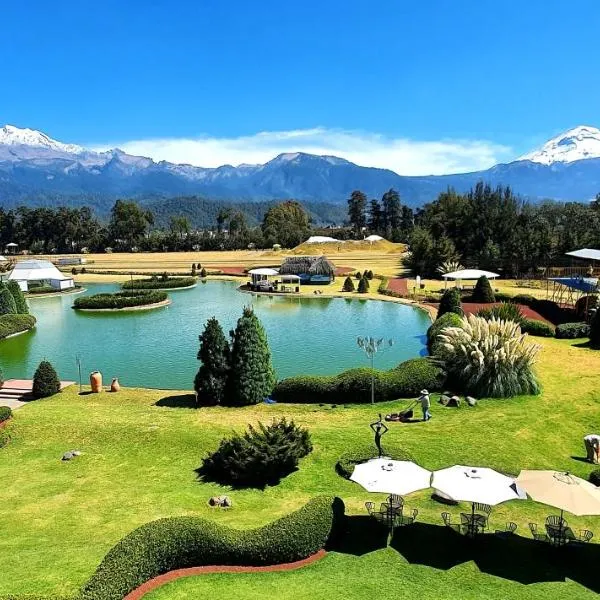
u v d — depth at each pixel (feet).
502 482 47.52
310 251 411.75
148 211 568.41
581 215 338.13
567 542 47.67
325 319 164.25
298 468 61.26
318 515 45.52
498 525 51.47
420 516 52.39
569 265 240.94
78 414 78.74
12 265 344.08
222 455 59.36
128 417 77.05
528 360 86.89
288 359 116.67
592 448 66.95
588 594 41.16
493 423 75.00
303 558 44.32
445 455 65.00
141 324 160.97
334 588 40.37
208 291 238.27
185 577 40.88
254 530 43.65
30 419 75.46
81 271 311.68
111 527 48.62
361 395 83.92
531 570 44.11
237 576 41.55
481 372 84.99
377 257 386.11
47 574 39.29
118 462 63.46
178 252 484.33
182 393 92.89
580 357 107.34
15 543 45.60
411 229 501.56
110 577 36.17
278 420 75.97
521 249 243.81
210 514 51.11
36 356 124.16
